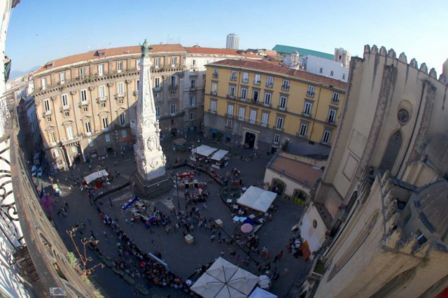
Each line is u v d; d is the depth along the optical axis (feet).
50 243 25.31
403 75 88.02
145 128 141.08
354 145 110.01
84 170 178.60
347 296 49.73
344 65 268.00
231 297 91.50
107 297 96.99
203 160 187.32
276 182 155.02
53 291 17.40
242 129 211.61
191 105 229.04
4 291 19.29
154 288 101.65
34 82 158.20
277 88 190.60
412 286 42.98
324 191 122.01
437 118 77.46
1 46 36.52
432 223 43.11
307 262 115.44
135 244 120.98
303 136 191.11
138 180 152.87
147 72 133.59
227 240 124.57
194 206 144.56
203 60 225.15
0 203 33.35
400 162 90.38
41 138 182.39
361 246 51.08
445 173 67.62
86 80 176.55
